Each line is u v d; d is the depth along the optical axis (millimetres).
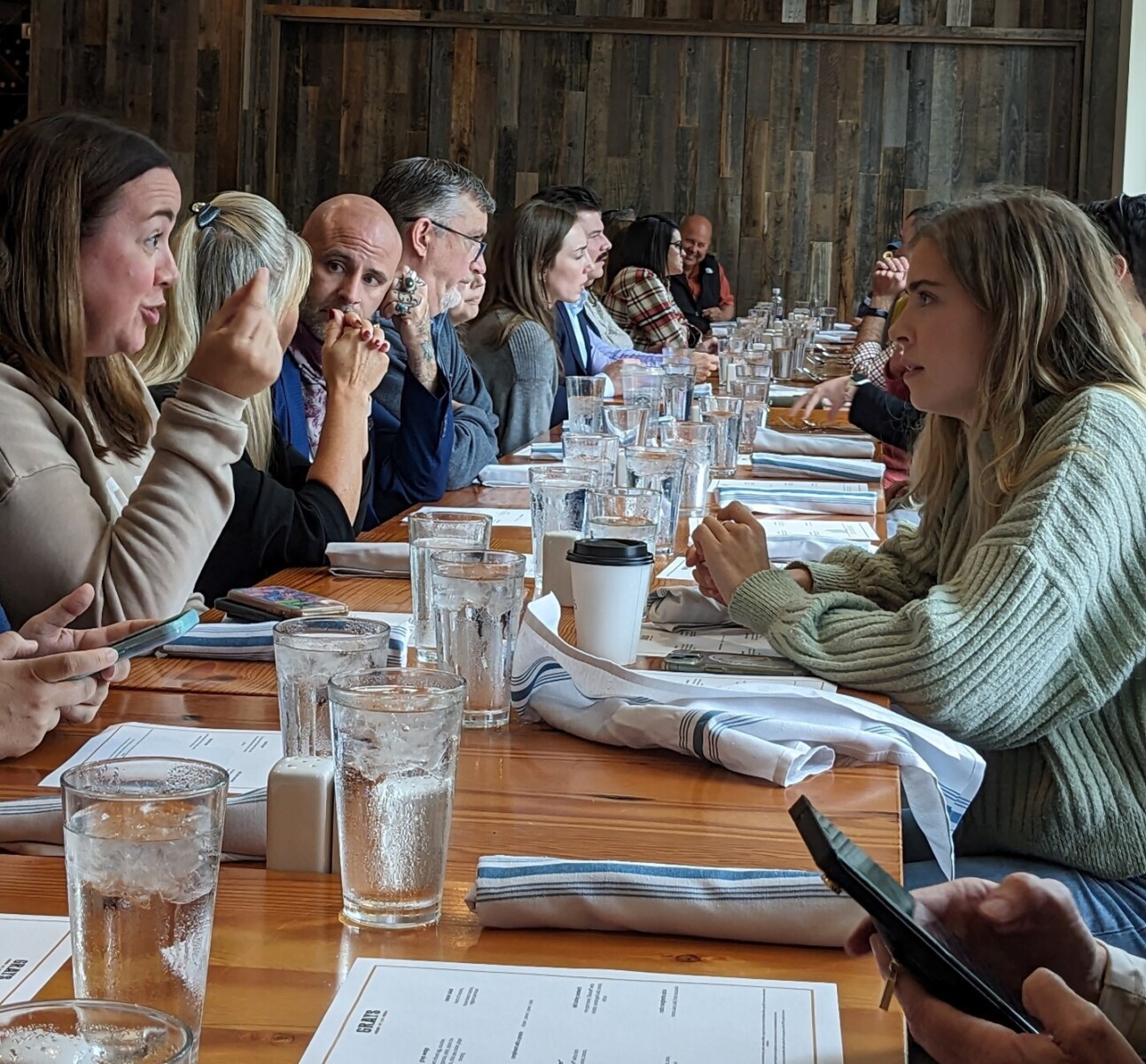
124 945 797
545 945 979
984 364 1862
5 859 1101
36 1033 583
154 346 2619
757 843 1173
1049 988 893
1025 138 9711
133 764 875
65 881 1058
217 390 1901
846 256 9938
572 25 9789
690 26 9758
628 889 994
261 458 2676
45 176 1890
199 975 820
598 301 7180
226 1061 806
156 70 9891
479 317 4566
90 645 1458
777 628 1733
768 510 2859
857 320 9047
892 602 2156
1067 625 1620
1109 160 9461
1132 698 1751
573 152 9969
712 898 991
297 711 1296
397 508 3193
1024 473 1747
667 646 1827
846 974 949
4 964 917
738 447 3609
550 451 3658
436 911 1007
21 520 1818
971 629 1604
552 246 4613
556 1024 858
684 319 7973
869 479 3264
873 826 1219
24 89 10172
